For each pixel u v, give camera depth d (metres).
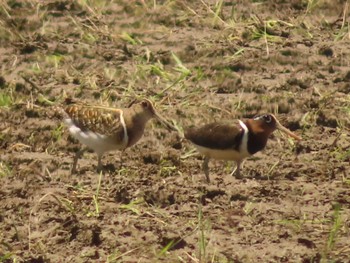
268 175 14.61
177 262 11.95
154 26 19.45
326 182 14.31
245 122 14.13
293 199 13.61
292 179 14.46
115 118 14.80
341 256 11.97
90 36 19.09
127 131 14.85
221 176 14.59
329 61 18.23
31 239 12.68
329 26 19.53
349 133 16.05
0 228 12.97
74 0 20.06
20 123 16.41
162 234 12.45
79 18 19.77
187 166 15.01
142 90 17.39
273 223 12.88
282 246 12.30
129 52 18.61
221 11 19.75
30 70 18.09
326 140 15.84
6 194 13.96
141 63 18.28
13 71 18.08
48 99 17.17
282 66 18.17
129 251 12.19
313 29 19.45
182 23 19.50
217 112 16.66
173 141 15.80
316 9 19.88
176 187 13.90
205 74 17.81
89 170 14.90
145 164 15.15
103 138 14.73
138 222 12.98
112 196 13.83
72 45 18.84
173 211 13.29
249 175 14.67
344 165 14.88
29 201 13.73
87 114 14.86
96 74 17.91
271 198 13.65
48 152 15.63
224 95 17.25
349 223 12.80
